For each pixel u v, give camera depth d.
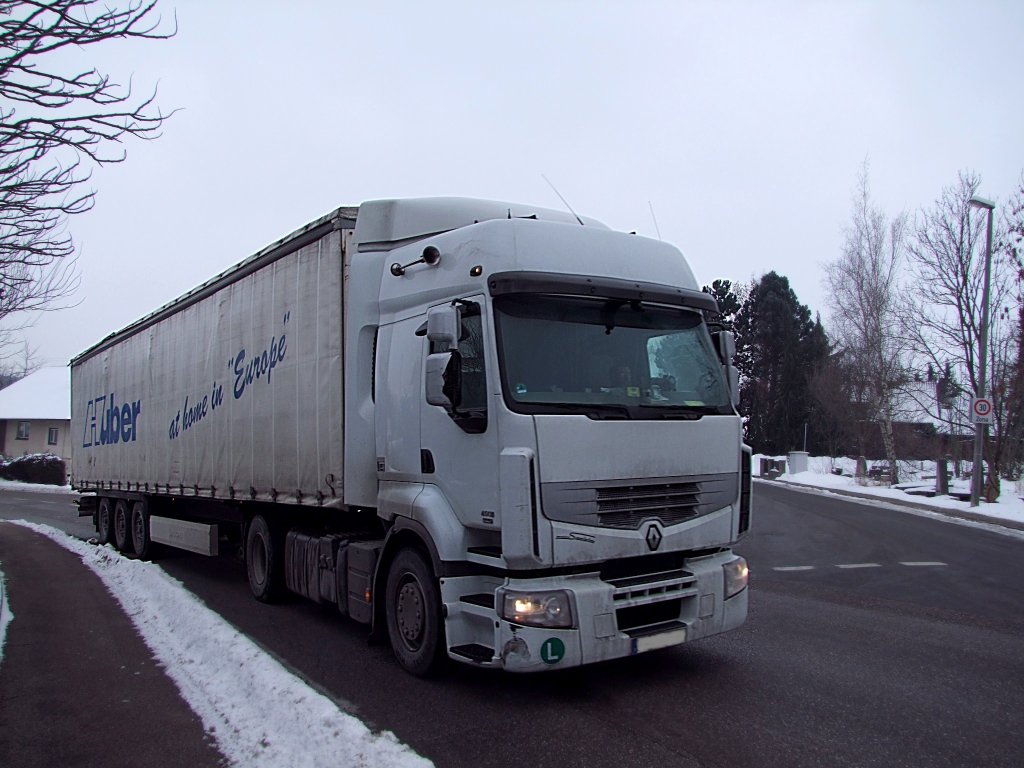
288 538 8.54
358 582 6.79
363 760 4.25
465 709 5.30
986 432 22.33
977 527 16.59
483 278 5.45
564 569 5.17
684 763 4.38
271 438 8.44
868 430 32.59
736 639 7.09
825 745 4.62
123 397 14.10
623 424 5.37
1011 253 21.86
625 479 5.32
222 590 10.13
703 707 5.27
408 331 6.28
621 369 5.66
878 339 29.48
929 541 14.13
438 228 6.72
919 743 4.64
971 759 4.42
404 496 6.09
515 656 4.96
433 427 5.83
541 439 5.05
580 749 4.60
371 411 6.78
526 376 5.26
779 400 51.12
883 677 5.93
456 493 5.54
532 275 5.44
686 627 5.50
